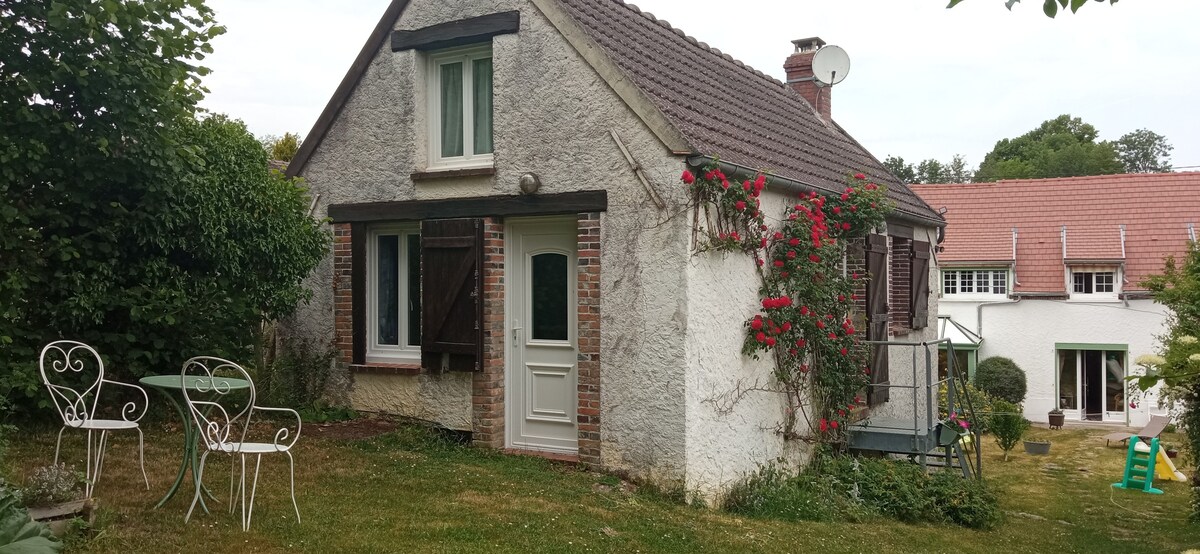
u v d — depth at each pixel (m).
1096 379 25.02
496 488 7.72
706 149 8.46
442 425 9.59
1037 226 26.41
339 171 10.28
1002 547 9.05
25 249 7.91
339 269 10.33
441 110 9.90
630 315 8.45
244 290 9.40
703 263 8.44
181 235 8.89
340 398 10.29
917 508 9.94
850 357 10.79
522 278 9.42
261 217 9.32
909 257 14.46
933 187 28.70
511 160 9.13
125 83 7.95
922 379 15.44
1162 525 11.86
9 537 4.46
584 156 8.70
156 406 9.32
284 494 6.91
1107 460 18.36
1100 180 26.86
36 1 7.61
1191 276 13.94
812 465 10.62
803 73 17.27
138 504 6.16
